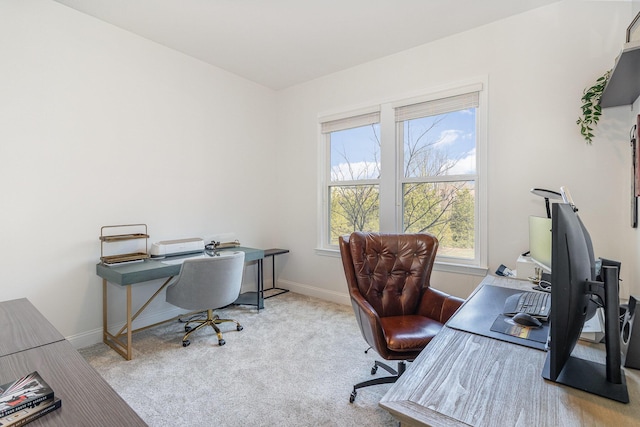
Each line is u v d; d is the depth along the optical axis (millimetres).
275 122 4246
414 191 3168
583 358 1016
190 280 2488
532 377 879
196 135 3324
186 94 3227
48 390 827
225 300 2674
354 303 1959
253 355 2402
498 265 2660
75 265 2512
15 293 2236
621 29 2166
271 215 4219
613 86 1710
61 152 2424
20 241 2252
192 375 2123
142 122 2895
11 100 2193
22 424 727
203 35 2848
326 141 3859
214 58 3297
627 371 910
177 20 2615
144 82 2900
